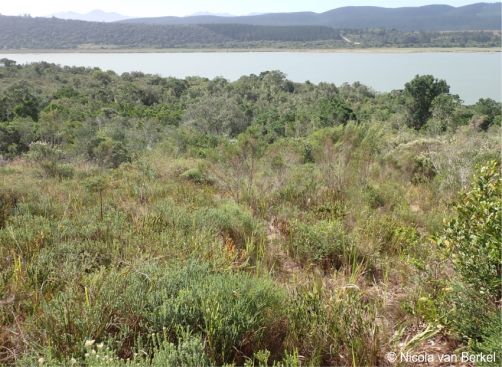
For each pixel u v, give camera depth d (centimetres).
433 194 711
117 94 8056
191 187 725
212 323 238
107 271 328
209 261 335
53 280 307
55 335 236
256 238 445
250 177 702
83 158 1560
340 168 700
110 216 462
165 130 3666
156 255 365
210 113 5425
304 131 3797
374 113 4869
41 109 5491
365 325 257
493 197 281
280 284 326
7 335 251
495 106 4512
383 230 463
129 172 937
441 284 294
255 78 10281
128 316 257
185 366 205
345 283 331
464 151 811
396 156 938
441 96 4272
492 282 258
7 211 488
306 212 559
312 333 253
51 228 401
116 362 203
